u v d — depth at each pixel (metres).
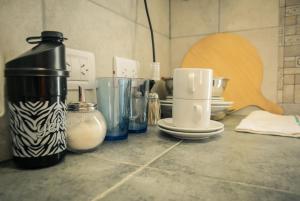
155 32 0.99
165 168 0.36
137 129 0.63
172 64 1.14
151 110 0.76
